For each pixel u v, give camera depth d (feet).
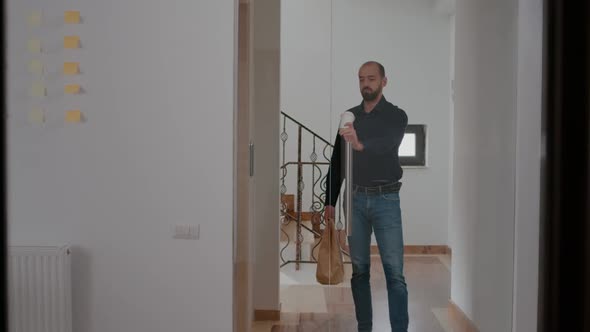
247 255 8.26
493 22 8.60
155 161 7.71
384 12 9.09
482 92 8.84
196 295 7.73
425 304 9.18
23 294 7.44
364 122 9.15
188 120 7.66
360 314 9.29
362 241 9.26
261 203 9.37
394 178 9.16
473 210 8.95
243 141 8.23
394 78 9.10
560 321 7.47
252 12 9.06
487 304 8.83
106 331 7.82
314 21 9.16
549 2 7.56
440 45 9.03
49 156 7.78
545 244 7.69
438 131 9.07
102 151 7.76
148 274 7.77
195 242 7.72
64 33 7.73
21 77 7.75
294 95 9.23
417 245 9.18
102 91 7.73
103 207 7.78
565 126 7.36
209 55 7.63
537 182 8.06
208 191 7.68
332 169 9.24
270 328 9.38
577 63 7.25
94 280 7.80
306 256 9.36
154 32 7.66
